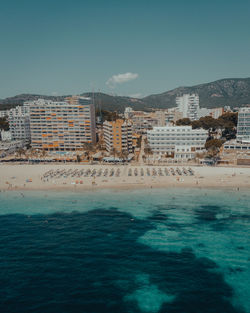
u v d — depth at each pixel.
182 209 92.88
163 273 54.50
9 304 45.12
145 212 90.38
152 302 45.81
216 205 96.62
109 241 68.88
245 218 84.06
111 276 53.38
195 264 58.03
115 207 95.81
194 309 44.25
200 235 72.25
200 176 133.75
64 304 45.12
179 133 183.50
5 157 183.62
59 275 53.66
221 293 48.41
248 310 44.09
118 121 195.50
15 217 87.19
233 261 59.31
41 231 75.50
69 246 66.12
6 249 64.75
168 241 68.81
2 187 123.50
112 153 175.00
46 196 110.38
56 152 193.00
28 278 52.56
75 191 116.44
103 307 44.47
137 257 60.81
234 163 155.00
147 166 156.88
